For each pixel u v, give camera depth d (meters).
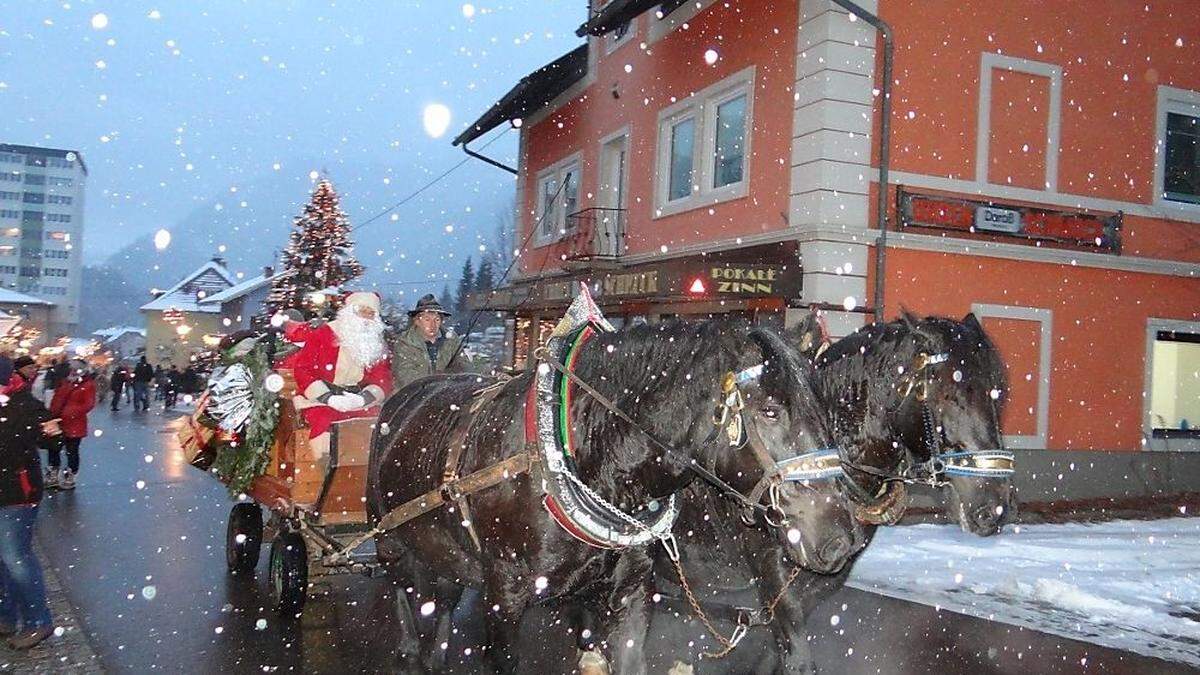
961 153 13.95
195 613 7.49
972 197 13.95
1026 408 14.22
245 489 7.93
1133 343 14.97
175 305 60.50
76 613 7.50
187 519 12.18
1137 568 9.73
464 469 4.66
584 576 4.32
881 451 5.53
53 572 8.95
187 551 9.99
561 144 22.34
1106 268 14.77
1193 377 15.77
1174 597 8.55
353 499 6.87
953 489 5.44
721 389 3.76
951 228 13.69
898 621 7.70
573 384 4.36
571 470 4.20
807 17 13.68
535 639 7.10
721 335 3.86
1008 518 5.39
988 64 14.09
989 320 14.03
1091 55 14.80
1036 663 6.61
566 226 21.94
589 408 4.26
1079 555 10.34
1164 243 15.27
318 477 6.94
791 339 4.36
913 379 5.40
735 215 15.19
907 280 13.49
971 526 5.35
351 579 8.77
